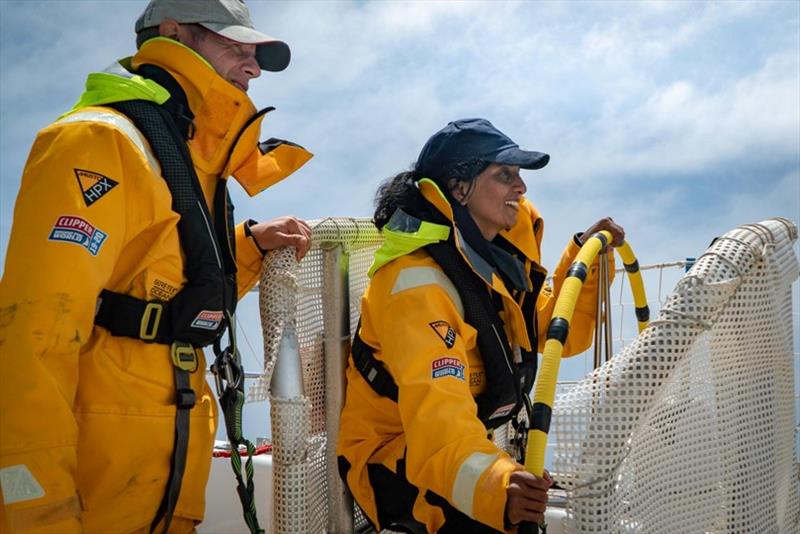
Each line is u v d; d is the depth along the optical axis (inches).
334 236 95.2
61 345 64.0
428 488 72.6
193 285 74.0
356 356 89.1
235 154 81.0
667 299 76.1
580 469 71.0
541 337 106.4
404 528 88.4
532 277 94.7
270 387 88.4
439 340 76.8
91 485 68.9
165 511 72.1
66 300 64.2
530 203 98.7
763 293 81.9
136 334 71.0
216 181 81.0
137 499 70.4
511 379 83.7
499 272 89.0
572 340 107.7
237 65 83.9
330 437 94.2
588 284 105.0
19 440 61.8
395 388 85.4
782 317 86.2
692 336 73.9
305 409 88.7
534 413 68.5
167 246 72.8
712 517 79.6
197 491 76.4
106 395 69.5
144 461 70.5
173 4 81.6
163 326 72.4
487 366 83.0
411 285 80.2
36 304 63.3
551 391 69.2
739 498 81.4
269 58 89.1
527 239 93.7
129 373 70.6
